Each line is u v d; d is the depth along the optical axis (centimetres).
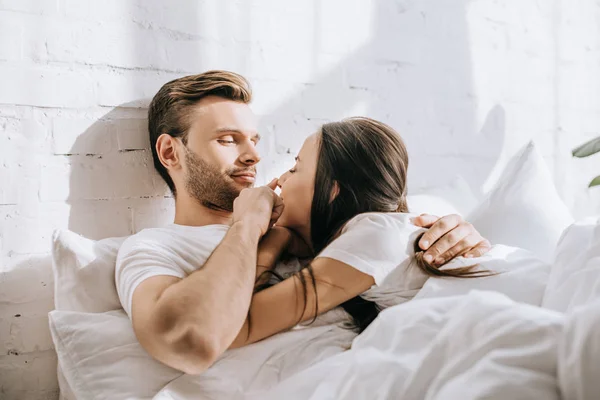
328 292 104
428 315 89
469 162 183
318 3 158
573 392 64
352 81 163
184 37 140
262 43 150
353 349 94
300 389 90
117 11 131
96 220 129
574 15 205
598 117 210
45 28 124
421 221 114
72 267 112
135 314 94
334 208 121
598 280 85
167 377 98
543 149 199
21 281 121
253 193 115
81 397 97
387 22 169
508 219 134
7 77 120
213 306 89
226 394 94
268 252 113
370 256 106
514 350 71
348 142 122
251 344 101
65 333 102
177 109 125
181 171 126
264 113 150
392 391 78
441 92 178
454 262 109
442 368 77
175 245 110
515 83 192
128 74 133
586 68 209
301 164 125
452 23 180
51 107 124
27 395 121
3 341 120
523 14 194
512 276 107
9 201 120
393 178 123
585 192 208
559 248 108
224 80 129
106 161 130
